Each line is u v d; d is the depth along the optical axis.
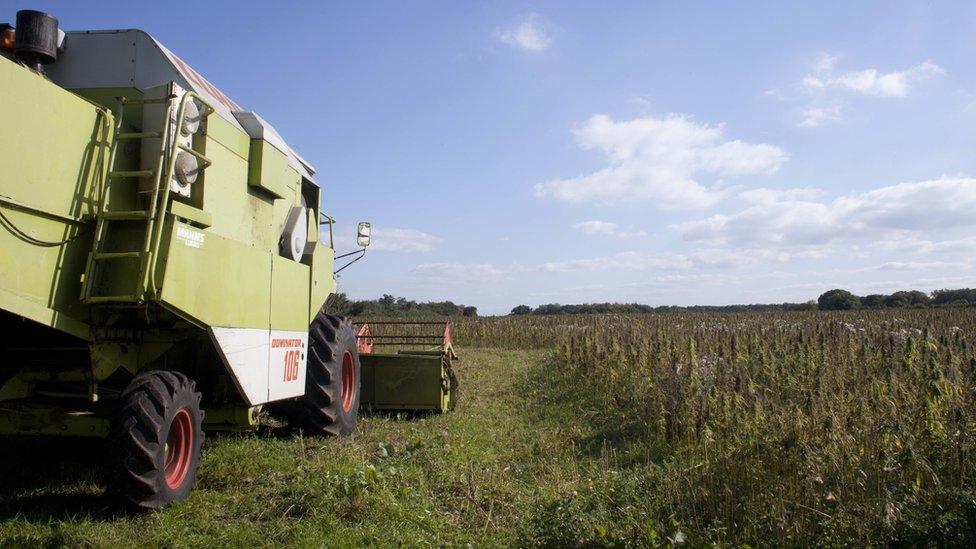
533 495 5.94
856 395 6.72
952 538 4.55
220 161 5.96
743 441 5.82
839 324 15.58
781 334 15.85
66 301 4.74
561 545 4.62
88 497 5.37
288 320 7.13
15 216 4.28
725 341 13.23
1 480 5.73
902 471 5.40
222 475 6.04
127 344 5.48
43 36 5.43
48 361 5.43
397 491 5.67
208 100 5.97
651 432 8.30
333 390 7.90
